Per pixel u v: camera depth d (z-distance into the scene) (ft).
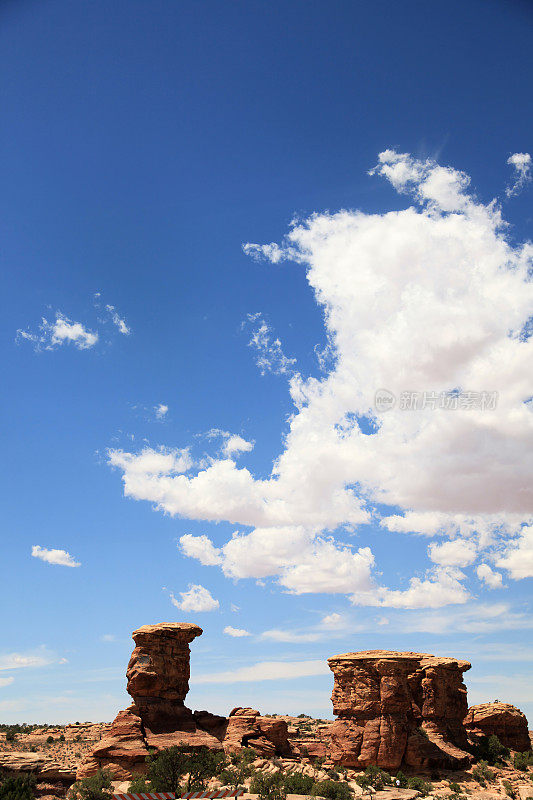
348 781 277.85
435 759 306.55
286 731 323.78
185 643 325.83
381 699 307.58
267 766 279.69
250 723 317.22
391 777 284.82
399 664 312.91
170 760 223.92
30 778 212.43
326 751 330.75
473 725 373.81
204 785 221.46
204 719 317.42
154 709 298.15
